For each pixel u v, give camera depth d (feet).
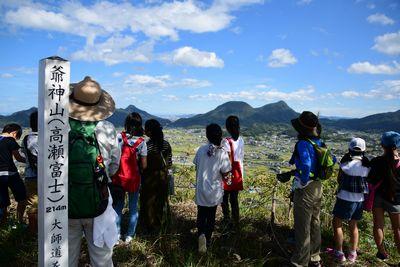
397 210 14.30
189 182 27.89
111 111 9.98
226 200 17.53
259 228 17.95
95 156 9.30
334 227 14.84
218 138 14.89
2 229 15.48
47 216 8.79
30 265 12.63
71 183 9.09
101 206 9.34
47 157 8.70
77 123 9.39
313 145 13.20
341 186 14.48
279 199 21.63
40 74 8.78
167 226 16.37
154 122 16.37
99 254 9.73
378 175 14.47
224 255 14.44
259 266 13.16
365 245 17.29
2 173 16.56
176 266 13.08
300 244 13.39
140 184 16.21
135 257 13.74
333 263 14.64
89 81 9.71
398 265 14.56
